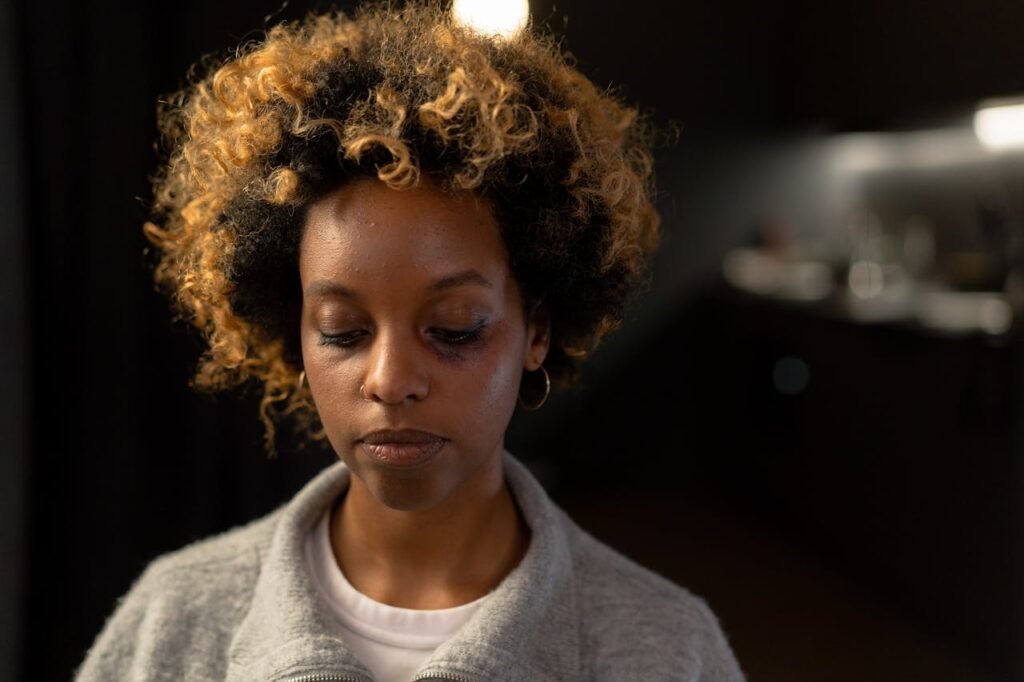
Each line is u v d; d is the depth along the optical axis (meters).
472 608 0.69
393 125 0.60
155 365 1.65
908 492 2.77
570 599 0.72
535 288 0.68
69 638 1.63
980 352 2.47
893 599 2.87
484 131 0.60
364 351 0.61
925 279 3.66
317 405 0.64
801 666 2.54
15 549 1.50
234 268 0.71
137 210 1.61
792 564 3.28
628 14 4.14
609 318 0.76
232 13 1.59
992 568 2.44
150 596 0.77
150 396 1.65
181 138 0.83
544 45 0.75
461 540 0.70
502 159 0.62
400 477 0.62
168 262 0.93
